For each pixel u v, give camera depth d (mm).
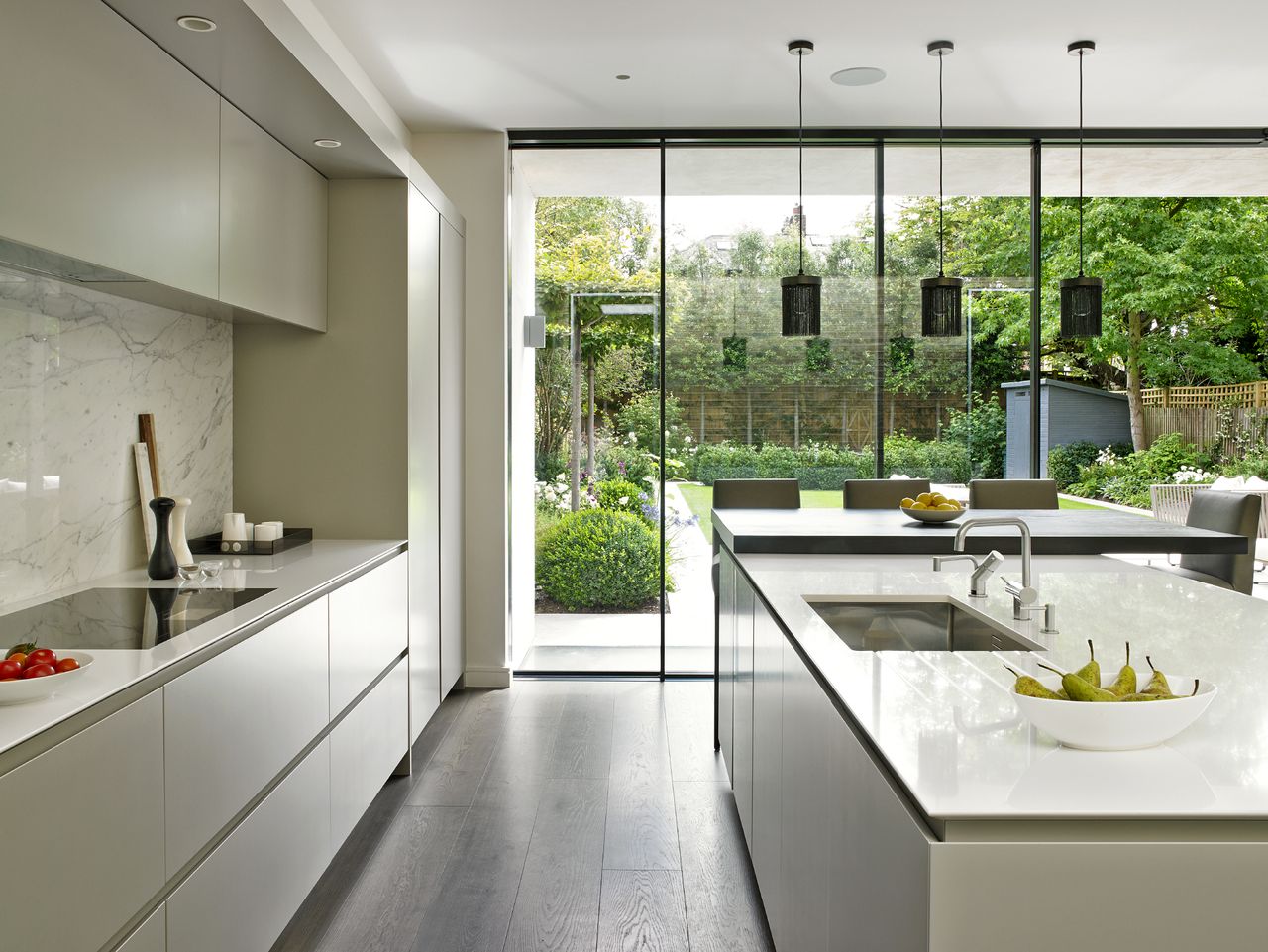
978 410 5195
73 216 1951
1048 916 1086
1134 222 7453
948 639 2488
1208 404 6066
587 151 5152
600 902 2670
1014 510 4449
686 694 4812
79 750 1485
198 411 3379
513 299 5145
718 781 3605
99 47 2053
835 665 1732
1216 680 1678
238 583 2650
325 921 2564
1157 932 1093
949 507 3842
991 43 3873
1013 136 5078
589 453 5219
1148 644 1953
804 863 1851
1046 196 5516
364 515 3705
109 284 2469
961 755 1271
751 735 2742
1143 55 4012
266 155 3064
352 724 2979
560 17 3582
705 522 5230
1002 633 2131
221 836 2055
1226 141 5082
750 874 2848
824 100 4555
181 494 3248
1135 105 4652
